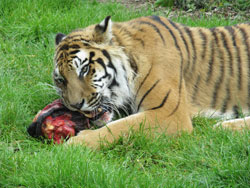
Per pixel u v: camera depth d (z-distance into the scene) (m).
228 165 7.25
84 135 8.38
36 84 10.60
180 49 9.34
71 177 6.78
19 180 6.89
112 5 14.81
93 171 6.89
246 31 10.19
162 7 16.12
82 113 8.66
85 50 8.52
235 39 10.03
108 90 8.82
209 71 9.74
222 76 9.83
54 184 6.75
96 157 7.76
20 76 10.98
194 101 9.72
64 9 14.28
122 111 9.46
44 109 8.72
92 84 8.48
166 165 7.75
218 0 16.05
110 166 7.23
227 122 9.19
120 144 8.37
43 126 8.42
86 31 8.94
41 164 7.05
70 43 8.62
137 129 8.51
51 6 14.16
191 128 8.92
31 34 12.70
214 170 7.23
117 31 9.12
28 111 9.57
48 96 10.06
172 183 6.85
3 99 9.48
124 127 8.50
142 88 8.84
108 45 8.75
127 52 8.89
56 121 8.42
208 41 9.84
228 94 9.91
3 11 13.65
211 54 9.78
